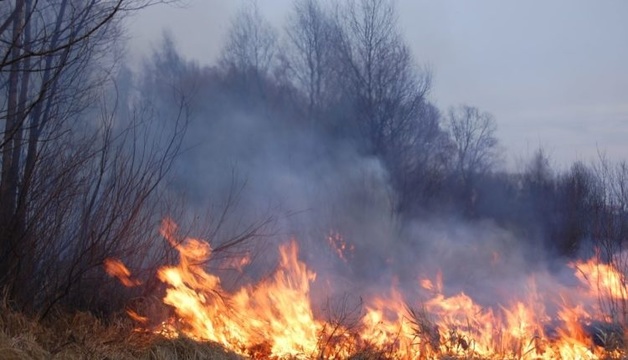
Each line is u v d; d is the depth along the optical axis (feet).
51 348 22.03
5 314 23.39
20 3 24.91
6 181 26.27
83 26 27.61
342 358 25.96
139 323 26.25
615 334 29.68
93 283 26.94
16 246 25.58
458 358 26.73
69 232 27.02
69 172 26.81
